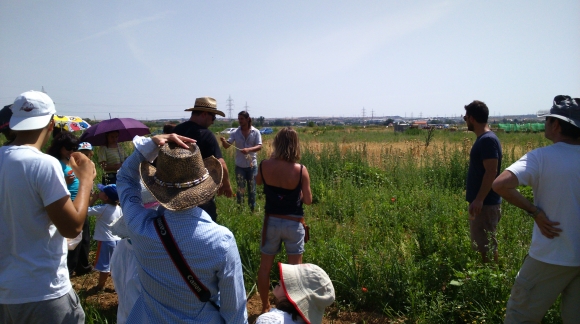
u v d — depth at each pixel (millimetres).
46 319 2500
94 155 11328
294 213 4352
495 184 3176
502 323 3836
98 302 4695
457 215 6645
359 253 5188
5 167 2420
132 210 2348
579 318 3072
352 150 14578
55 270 2545
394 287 4523
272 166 4332
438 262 4754
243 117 8031
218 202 7414
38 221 2461
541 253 3072
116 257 3035
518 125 52438
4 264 2469
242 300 2330
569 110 3057
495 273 4207
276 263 5238
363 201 8250
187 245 2164
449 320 4059
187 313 2244
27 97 2549
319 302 2402
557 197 2996
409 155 11961
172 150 2270
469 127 4828
